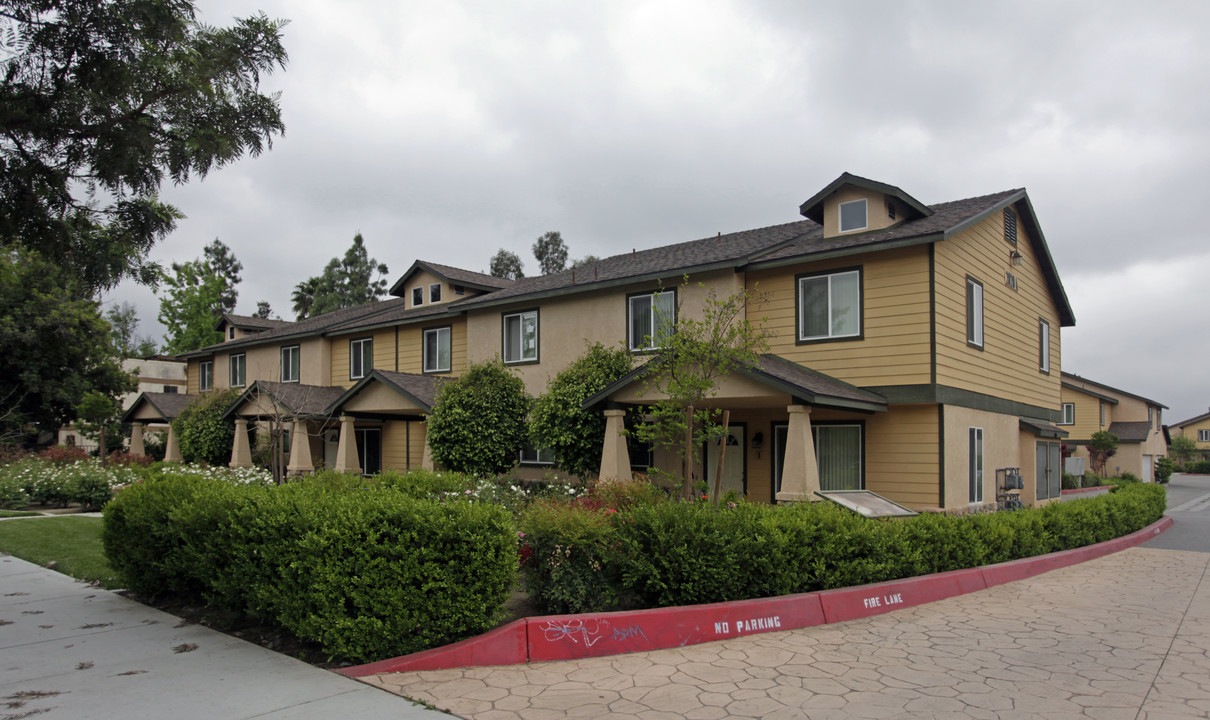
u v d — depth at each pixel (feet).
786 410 52.37
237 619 25.17
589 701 17.26
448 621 20.52
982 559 33.47
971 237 52.80
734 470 54.60
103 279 30.27
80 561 35.29
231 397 90.38
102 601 28.27
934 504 46.01
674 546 23.94
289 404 75.05
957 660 20.58
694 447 47.39
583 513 24.91
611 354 56.03
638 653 21.27
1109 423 150.92
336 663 20.33
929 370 45.80
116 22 25.57
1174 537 51.60
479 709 16.76
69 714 16.60
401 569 20.16
